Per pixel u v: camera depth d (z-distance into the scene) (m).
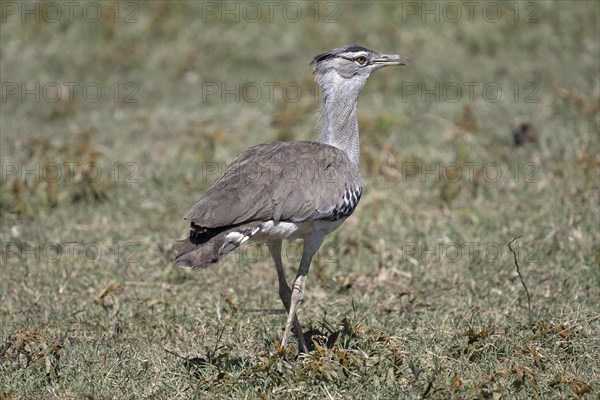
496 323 11.26
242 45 23.31
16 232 14.81
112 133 19.45
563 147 17.28
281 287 10.92
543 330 10.52
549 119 18.88
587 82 20.75
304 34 23.50
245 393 9.56
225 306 12.27
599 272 12.88
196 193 16.31
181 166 17.44
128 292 12.96
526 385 9.42
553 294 12.36
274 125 19.16
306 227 10.55
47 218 15.45
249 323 11.59
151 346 10.98
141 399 9.50
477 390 9.21
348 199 10.73
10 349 10.68
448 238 14.21
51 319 11.86
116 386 9.80
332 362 9.76
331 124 11.66
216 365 10.21
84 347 10.76
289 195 10.12
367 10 24.09
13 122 20.02
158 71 22.70
